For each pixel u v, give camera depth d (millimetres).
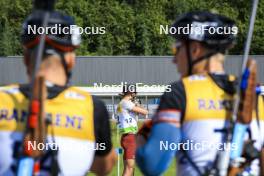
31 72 7586
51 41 7469
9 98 7500
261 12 117312
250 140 8492
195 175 8227
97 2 104688
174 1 111438
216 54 8477
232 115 8086
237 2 111125
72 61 7691
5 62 96625
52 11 7309
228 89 8352
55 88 7582
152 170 8164
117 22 105312
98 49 103938
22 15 105812
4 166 7363
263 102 8867
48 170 7406
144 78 97438
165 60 97688
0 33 103500
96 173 8508
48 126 7457
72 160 7598
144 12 109938
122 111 29562
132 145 29562
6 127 7406
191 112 8211
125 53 106625
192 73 8492
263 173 8789
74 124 7613
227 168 8125
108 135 8031
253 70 8148
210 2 111438
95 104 7852
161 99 8297
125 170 29578
